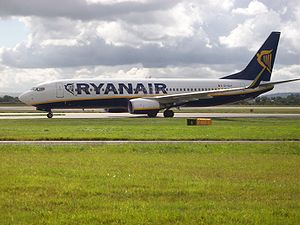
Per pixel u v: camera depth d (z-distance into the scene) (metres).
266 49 108.06
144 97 98.62
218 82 105.31
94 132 57.16
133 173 26.22
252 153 37.94
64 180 23.61
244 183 23.25
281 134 56.12
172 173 26.39
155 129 62.50
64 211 17.36
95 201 18.98
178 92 101.75
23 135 52.25
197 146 42.06
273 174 26.55
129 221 16.02
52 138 49.28
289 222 16.11
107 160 32.12
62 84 94.38
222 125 73.56
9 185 22.12
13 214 16.97
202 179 24.42
